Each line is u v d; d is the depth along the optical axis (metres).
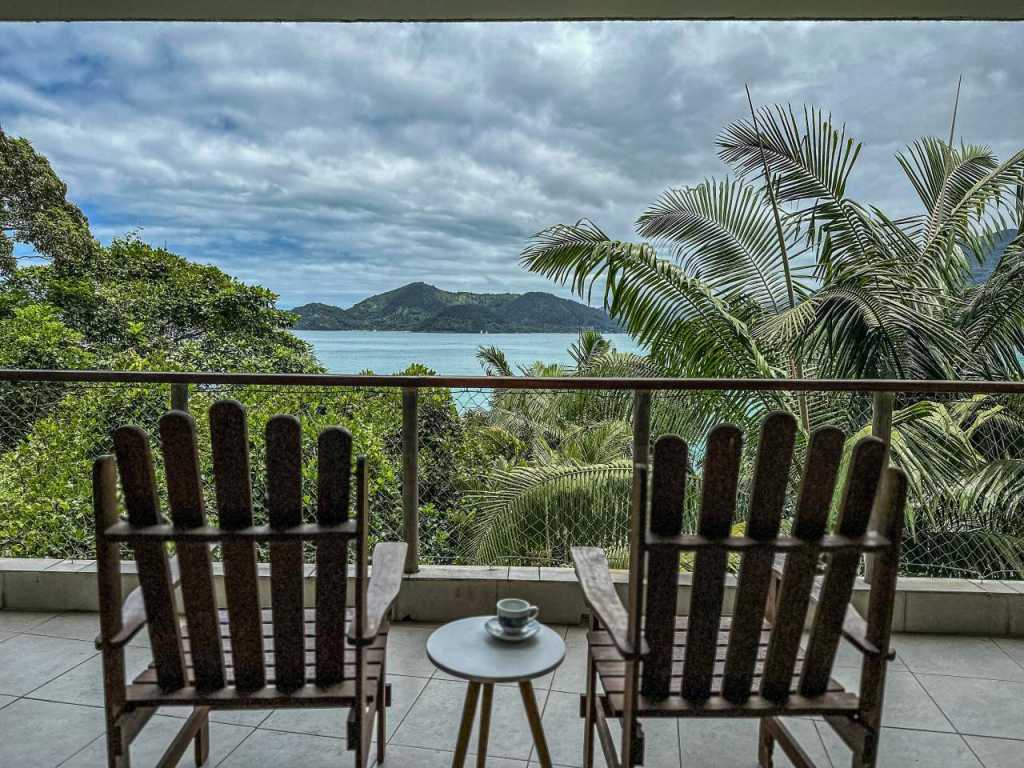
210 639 1.55
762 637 1.86
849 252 6.11
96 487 1.43
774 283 5.95
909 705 2.31
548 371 10.20
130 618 1.55
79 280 13.09
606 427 4.57
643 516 1.41
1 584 2.98
